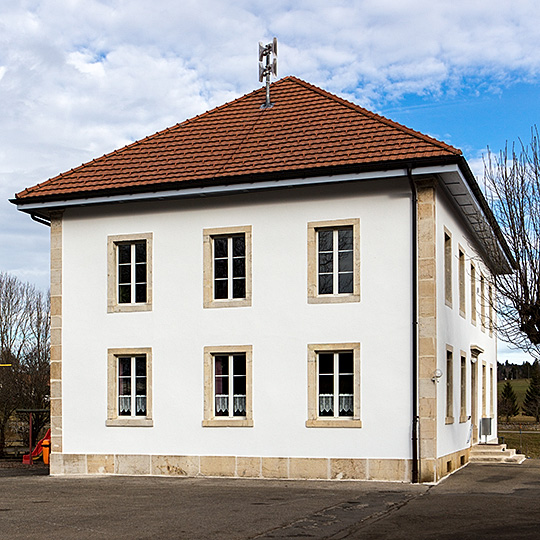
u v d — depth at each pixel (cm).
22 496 1708
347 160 1981
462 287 2461
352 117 2186
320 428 1981
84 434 2222
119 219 2248
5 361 4675
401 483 1880
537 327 2452
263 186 2038
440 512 1412
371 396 1950
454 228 2267
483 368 2991
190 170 2159
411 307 1942
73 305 2273
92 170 2327
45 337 5378
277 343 2048
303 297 2039
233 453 2058
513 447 3672
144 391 2198
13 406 4181
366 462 1933
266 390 2045
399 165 1914
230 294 2134
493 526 1256
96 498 1653
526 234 2459
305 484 1880
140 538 1164
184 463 2106
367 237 1994
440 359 1991
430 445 1884
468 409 2520
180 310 2159
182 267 2169
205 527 1260
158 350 2169
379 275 1977
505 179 2516
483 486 1819
